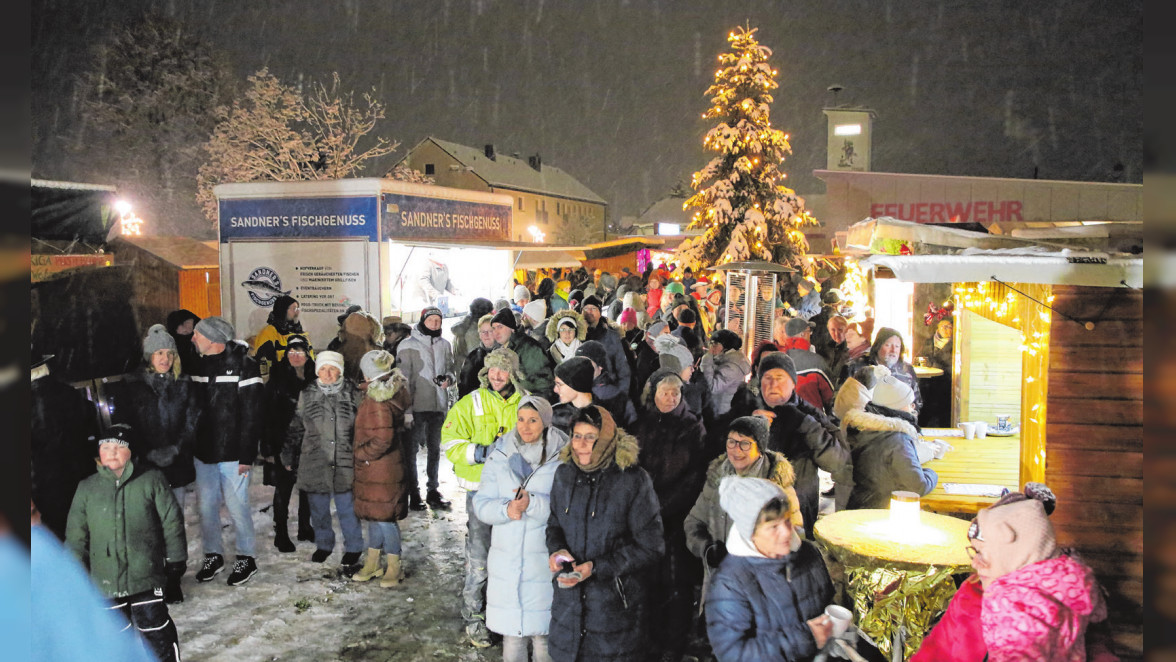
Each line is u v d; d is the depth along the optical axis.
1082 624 2.70
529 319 8.85
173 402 5.75
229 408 5.89
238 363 5.96
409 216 10.19
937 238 5.73
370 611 5.44
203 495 5.97
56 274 7.19
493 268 12.84
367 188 9.50
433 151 62.34
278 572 6.14
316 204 9.67
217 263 12.52
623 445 3.99
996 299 5.82
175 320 7.01
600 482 3.97
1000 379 9.19
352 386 6.21
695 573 4.79
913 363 10.48
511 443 4.40
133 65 33.69
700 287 15.45
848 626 3.25
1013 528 2.80
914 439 4.95
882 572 3.88
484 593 5.01
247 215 9.95
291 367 6.72
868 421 4.96
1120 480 4.76
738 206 25.05
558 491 4.04
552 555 3.97
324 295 9.71
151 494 4.44
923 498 5.48
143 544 4.40
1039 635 2.68
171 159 34.56
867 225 6.13
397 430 5.77
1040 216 23.31
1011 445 7.25
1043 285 4.89
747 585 3.17
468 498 5.04
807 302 14.33
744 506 3.17
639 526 3.96
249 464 5.95
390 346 8.21
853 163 34.69
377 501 5.70
